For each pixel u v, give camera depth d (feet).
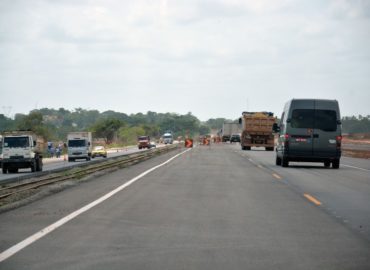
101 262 29.25
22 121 402.72
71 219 43.50
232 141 420.77
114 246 33.24
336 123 108.06
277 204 53.11
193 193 62.28
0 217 45.14
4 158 139.95
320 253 31.78
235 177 85.56
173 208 49.80
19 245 33.50
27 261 29.45
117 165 131.34
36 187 80.94
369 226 41.16
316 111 108.17
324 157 108.47
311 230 39.22
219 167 111.75
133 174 93.66
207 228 39.58
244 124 235.20
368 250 32.71
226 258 30.30
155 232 37.88
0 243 34.19
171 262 29.30
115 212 47.29
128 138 604.90
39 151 145.07
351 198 58.59
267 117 233.14
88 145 217.36
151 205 51.83
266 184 73.82
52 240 35.04
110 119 586.45
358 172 98.99
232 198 57.67
